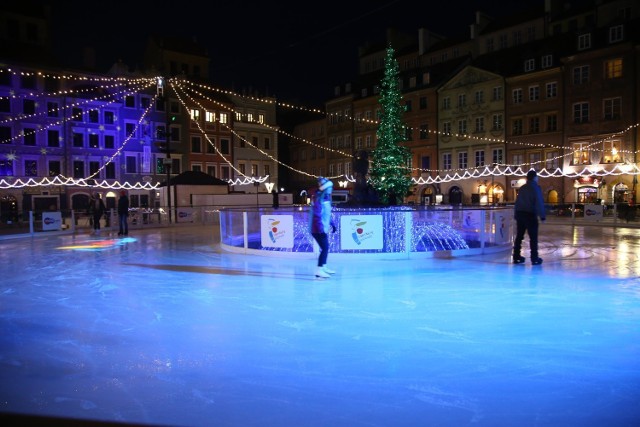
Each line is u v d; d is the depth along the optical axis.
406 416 3.28
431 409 3.38
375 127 59.69
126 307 6.77
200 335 5.30
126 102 53.00
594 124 42.06
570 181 43.62
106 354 4.68
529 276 9.02
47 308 6.77
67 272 10.27
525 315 6.02
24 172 47.34
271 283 8.55
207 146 58.50
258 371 4.16
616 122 40.88
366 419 3.25
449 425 3.15
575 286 7.96
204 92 58.50
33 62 47.78
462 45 55.94
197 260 12.05
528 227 10.63
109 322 5.94
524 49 48.97
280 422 3.21
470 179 50.66
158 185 46.12
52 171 48.81
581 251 13.24
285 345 4.89
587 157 42.53
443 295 7.31
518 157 47.25
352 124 62.50
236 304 6.86
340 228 11.66
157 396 3.66
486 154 49.44
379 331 5.36
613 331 5.27
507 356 4.48
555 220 30.92
